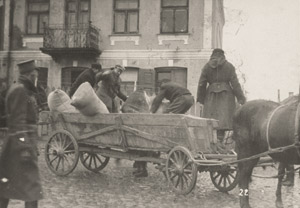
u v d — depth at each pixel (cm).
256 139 654
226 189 817
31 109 540
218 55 988
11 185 501
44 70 2311
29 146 505
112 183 897
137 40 2220
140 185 880
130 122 855
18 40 2350
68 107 994
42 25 2344
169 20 2211
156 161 834
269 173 1102
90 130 937
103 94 1107
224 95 972
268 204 734
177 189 758
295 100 641
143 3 2223
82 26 2272
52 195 752
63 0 2292
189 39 2175
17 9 2356
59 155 960
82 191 798
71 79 2280
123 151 883
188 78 2164
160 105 1019
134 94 1017
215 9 2220
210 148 776
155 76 2205
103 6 2259
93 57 2239
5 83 2102
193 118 768
